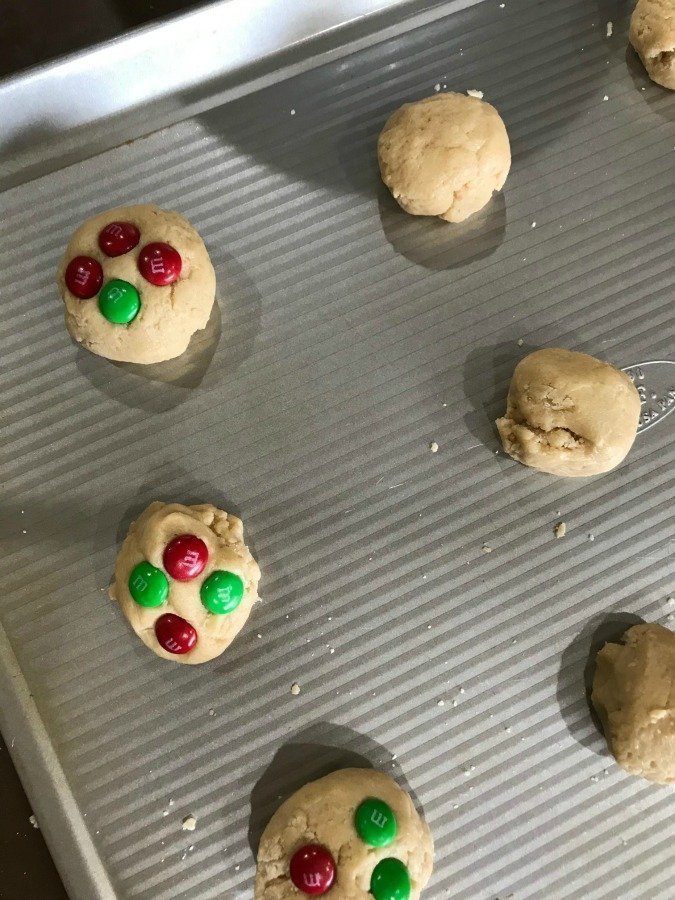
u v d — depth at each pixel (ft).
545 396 0.85
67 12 0.96
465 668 0.85
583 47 0.98
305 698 0.83
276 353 0.90
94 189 0.91
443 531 0.87
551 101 0.96
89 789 0.80
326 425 0.89
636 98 0.97
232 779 0.82
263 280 0.91
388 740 0.83
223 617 0.81
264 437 0.88
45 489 0.86
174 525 0.81
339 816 0.77
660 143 0.96
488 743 0.83
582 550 0.87
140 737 0.82
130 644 0.84
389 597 0.86
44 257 0.90
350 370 0.90
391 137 0.89
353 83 0.95
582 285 0.93
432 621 0.85
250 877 0.80
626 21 0.98
